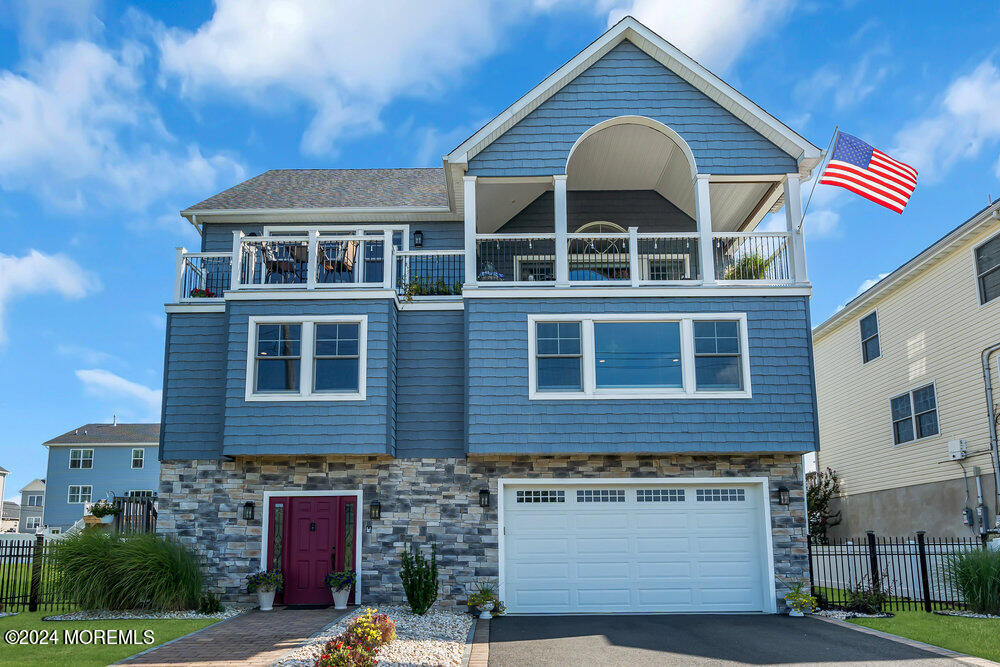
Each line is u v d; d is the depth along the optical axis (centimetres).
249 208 1739
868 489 2205
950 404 1806
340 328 1426
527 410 1377
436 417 1448
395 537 1404
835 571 1895
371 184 1955
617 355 1407
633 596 1402
